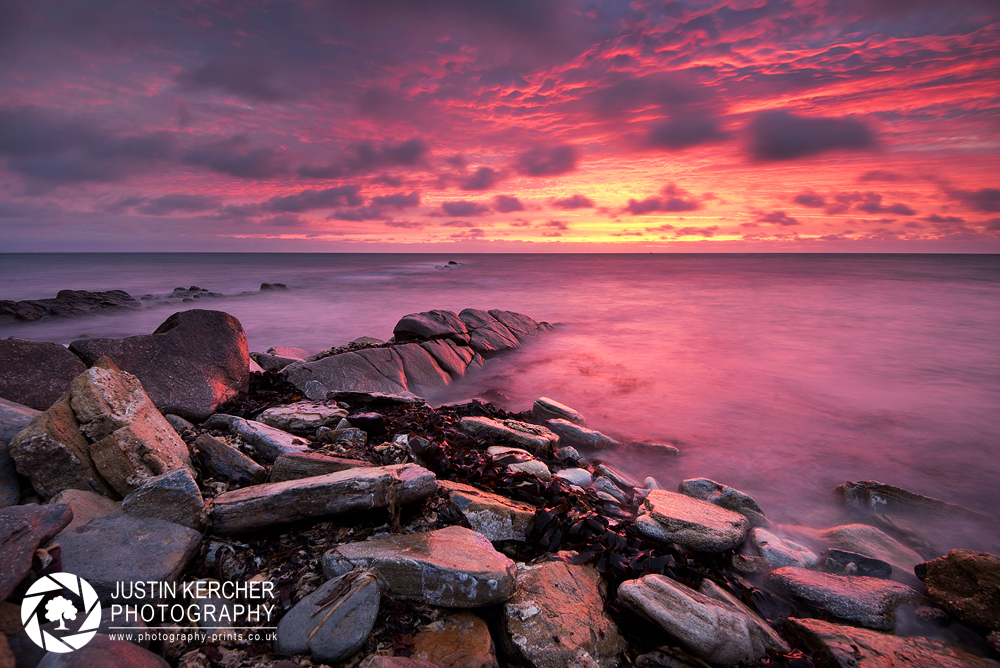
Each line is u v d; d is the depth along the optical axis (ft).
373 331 65.26
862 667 10.88
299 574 11.50
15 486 12.16
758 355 51.01
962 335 62.13
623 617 11.91
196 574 11.14
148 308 89.86
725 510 17.56
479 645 10.11
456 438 21.99
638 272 191.62
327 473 14.51
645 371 43.98
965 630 12.80
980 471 24.85
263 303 95.50
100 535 10.50
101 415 13.26
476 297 104.37
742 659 10.78
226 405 22.02
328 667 9.29
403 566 11.08
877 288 120.88
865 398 36.78
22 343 17.01
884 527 19.16
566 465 22.86
